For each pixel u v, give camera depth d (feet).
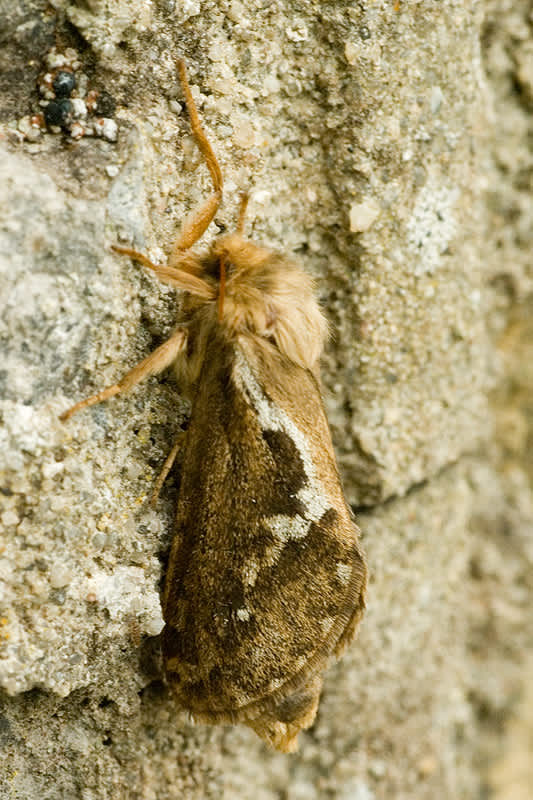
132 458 0.41
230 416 0.41
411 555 0.47
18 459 0.40
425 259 0.44
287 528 0.41
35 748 0.41
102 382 0.41
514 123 0.47
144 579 0.41
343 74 0.42
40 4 0.40
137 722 0.42
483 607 0.50
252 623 0.41
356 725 0.46
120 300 0.41
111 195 0.41
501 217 0.47
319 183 0.43
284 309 0.41
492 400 0.49
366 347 0.44
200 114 0.42
